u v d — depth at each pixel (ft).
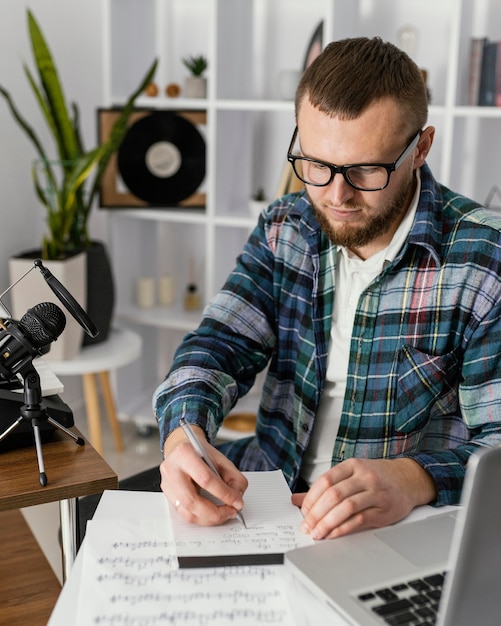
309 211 4.65
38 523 7.44
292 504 3.51
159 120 8.91
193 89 8.96
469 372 4.31
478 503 2.40
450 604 2.50
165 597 2.81
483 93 7.97
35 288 7.66
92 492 3.85
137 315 9.39
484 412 4.23
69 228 8.43
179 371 4.26
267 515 3.41
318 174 3.89
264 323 4.73
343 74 3.75
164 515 3.37
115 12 8.90
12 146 8.79
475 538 2.43
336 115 3.72
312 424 4.60
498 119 8.55
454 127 8.03
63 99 8.14
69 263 7.71
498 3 8.25
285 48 9.11
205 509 3.28
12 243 8.94
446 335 4.33
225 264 9.33
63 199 7.99
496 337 4.24
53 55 9.27
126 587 2.86
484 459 2.38
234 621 2.70
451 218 4.41
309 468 4.71
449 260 4.32
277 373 4.81
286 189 7.97
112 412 9.11
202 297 10.26
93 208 10.07
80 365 7.86
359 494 3.32
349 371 4.45
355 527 3.25
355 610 2.70
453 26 7.66
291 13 9.02
